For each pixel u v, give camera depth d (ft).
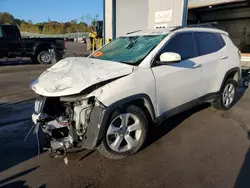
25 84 23.89
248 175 8.31
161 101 10.26
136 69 9.37
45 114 8.87
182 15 30.50
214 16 67.26
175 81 10.73
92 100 8.54
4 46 36.76
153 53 10.18
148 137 11.51
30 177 8.31
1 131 12.25
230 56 14.64
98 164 9.17
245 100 18.16
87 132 8.49
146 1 36.94
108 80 8.55
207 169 8.73
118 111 8.79
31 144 10.80
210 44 13.44
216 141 11.03
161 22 34.60
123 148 9.46
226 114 14.79
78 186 7.83
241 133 11.92
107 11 44.93
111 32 44.83
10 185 7.85
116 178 8.26
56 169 8.83
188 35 12.09
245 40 68.23
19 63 42.45
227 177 8.21
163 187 7.73
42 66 38.04
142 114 9.57
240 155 9.71
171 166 8.97
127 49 11.57
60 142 8.59
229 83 15.10
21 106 16.60
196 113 14.96
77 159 9.53
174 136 11.60
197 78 12.07
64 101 8.71
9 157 9.66
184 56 11.59
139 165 9.07
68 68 9.92
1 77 27.76
